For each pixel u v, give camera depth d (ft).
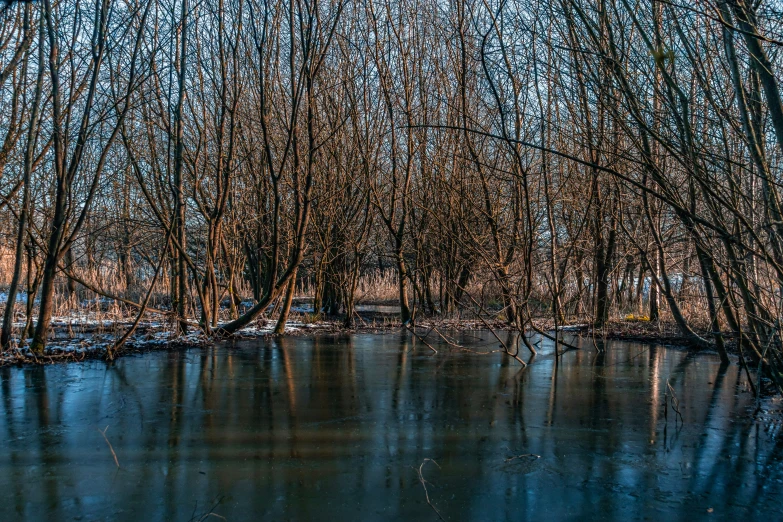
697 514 14.05
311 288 68.85
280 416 20.99
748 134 17.37
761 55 15.38
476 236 41.45
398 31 45.91
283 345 36.68
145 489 14.96
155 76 36.68
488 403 22.97
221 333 38.93
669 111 20.45
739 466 16.85
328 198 43.19
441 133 46.21
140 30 30.48
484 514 13.92
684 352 34.81
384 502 14.40
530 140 37.52
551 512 14.06
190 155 42.96
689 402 23.32
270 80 45.11
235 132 45.03
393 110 46.70
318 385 25.66
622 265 45.52
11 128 30.35
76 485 15.15
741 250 21.86
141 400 22.89
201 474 15.88
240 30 38.32
